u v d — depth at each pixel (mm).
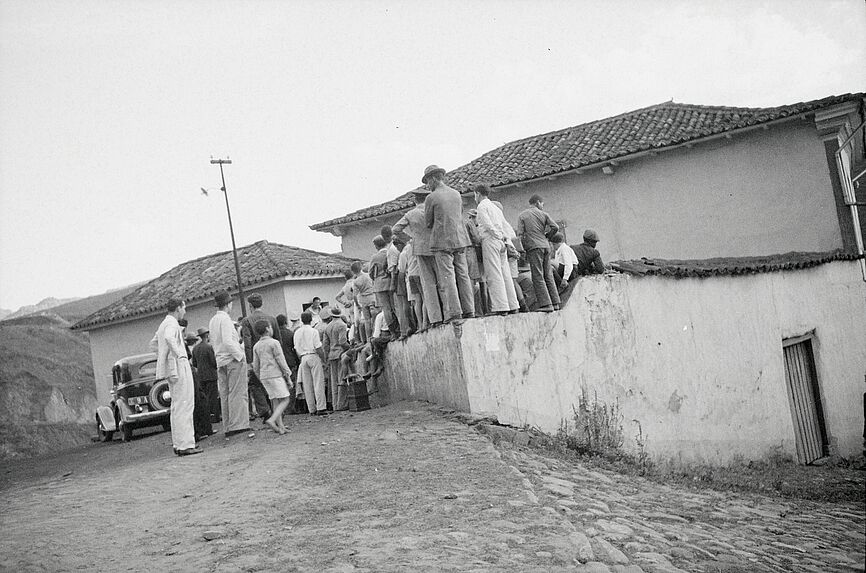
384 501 8086
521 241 12820
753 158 21812
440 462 9484
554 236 13953
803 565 7668
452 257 11898
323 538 6918
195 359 15906
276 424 13352
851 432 19016
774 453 16594
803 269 18578
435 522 7254
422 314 13750
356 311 16953
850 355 19656
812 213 21109
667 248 23078
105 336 33312
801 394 18172
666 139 22625
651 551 6930
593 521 7648
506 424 11727
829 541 9172
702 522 8898
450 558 6230
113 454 16922
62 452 22516
